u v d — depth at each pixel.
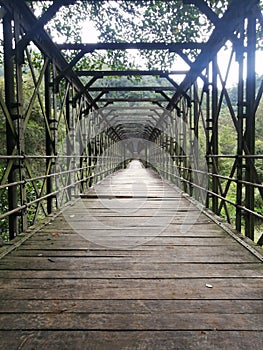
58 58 5.13
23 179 3.42
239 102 3.28
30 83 9.82
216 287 1.98
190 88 6.65
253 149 3.05
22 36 3.64
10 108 3.27
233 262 2.46
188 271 2.26
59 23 6.53
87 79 13.79
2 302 1.78
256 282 2.06
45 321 1.57
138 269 2.31
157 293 1.89
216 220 4.01
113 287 1.98
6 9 3.13
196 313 1.65
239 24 3.34
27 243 3.00
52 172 4.73
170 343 1.40
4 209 5.70
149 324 1.55
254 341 1.41
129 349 1.36
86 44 4.98
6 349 1.36
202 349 1.36
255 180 2.98
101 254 2.67
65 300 1.80
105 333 1.47
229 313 1.65
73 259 2.54
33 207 6.20
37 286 2.00
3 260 2.50
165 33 6.34
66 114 6.10
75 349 1.36
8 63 3.26
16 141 3.30
